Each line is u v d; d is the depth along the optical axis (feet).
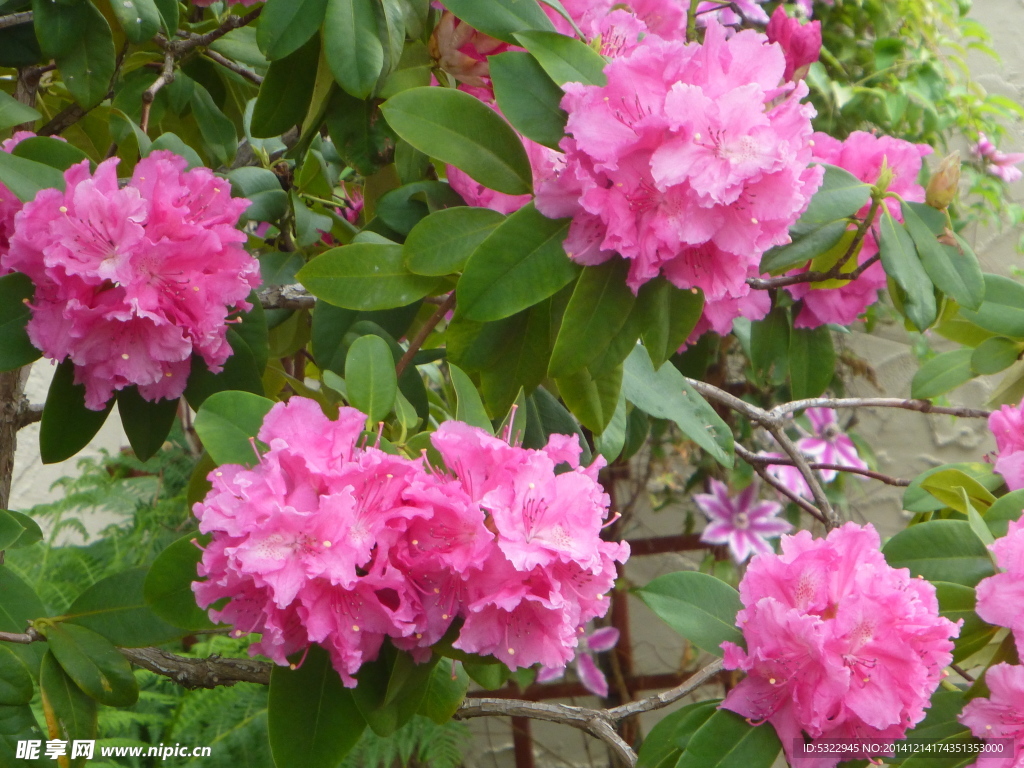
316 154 6.57
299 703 5.27
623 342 5.52
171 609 5.38
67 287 5.48
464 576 5.10
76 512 10.74
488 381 5.77
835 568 5.39
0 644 5.54
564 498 5.17
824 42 9.97
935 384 6.57
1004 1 11.64
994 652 5.78
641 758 5.65
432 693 5.71
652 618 11.05
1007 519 5.79
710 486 10.48
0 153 5.63
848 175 5.96
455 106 5.59
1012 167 10.73
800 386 6.63
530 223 5.50
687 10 6.16
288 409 5.17
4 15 6.04
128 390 5.74
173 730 8.67
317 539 5.06
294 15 5.69
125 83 6.65
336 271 5.61
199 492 6.15
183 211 5.50
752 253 5.32
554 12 5.74
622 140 5.34
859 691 5.28
